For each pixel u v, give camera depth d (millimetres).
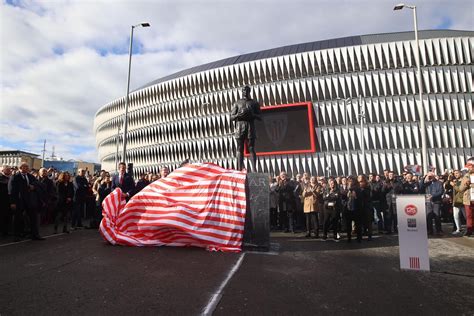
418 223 5652
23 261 5734
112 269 5211
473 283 4832
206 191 7656
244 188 7527
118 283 4426
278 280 4812
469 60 41219
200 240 7215
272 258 6461
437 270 5629
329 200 9531
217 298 3898
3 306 3516
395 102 43156
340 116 44812
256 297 3994
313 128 44344
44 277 4684
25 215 8875
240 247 7121
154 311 3436
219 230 7277
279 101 47406
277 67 47844
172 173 8203
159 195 7844
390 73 43469
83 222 13688
